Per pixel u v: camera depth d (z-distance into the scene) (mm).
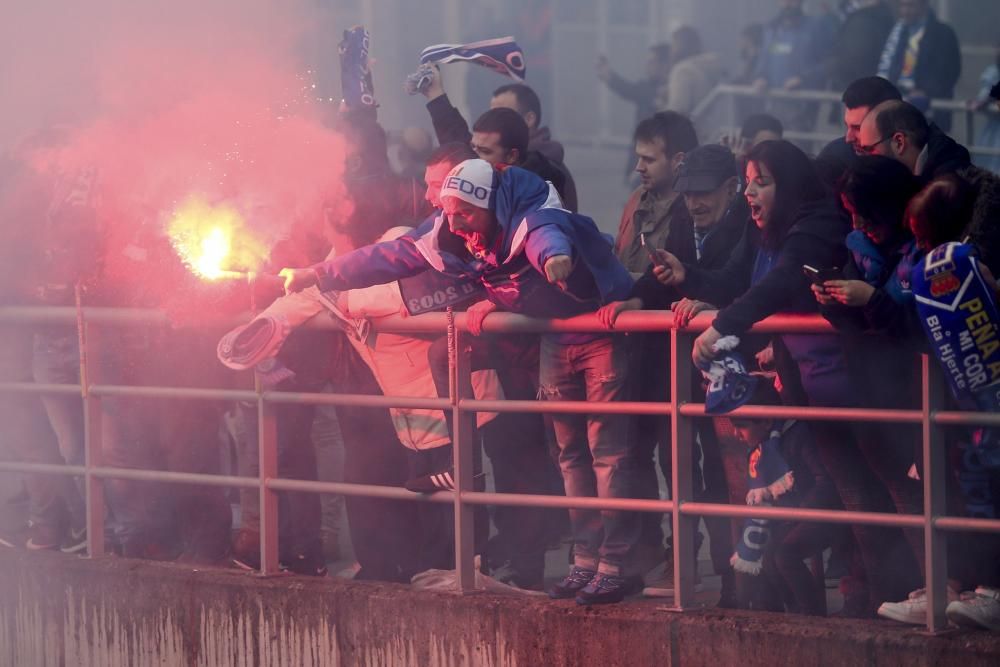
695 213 19125
